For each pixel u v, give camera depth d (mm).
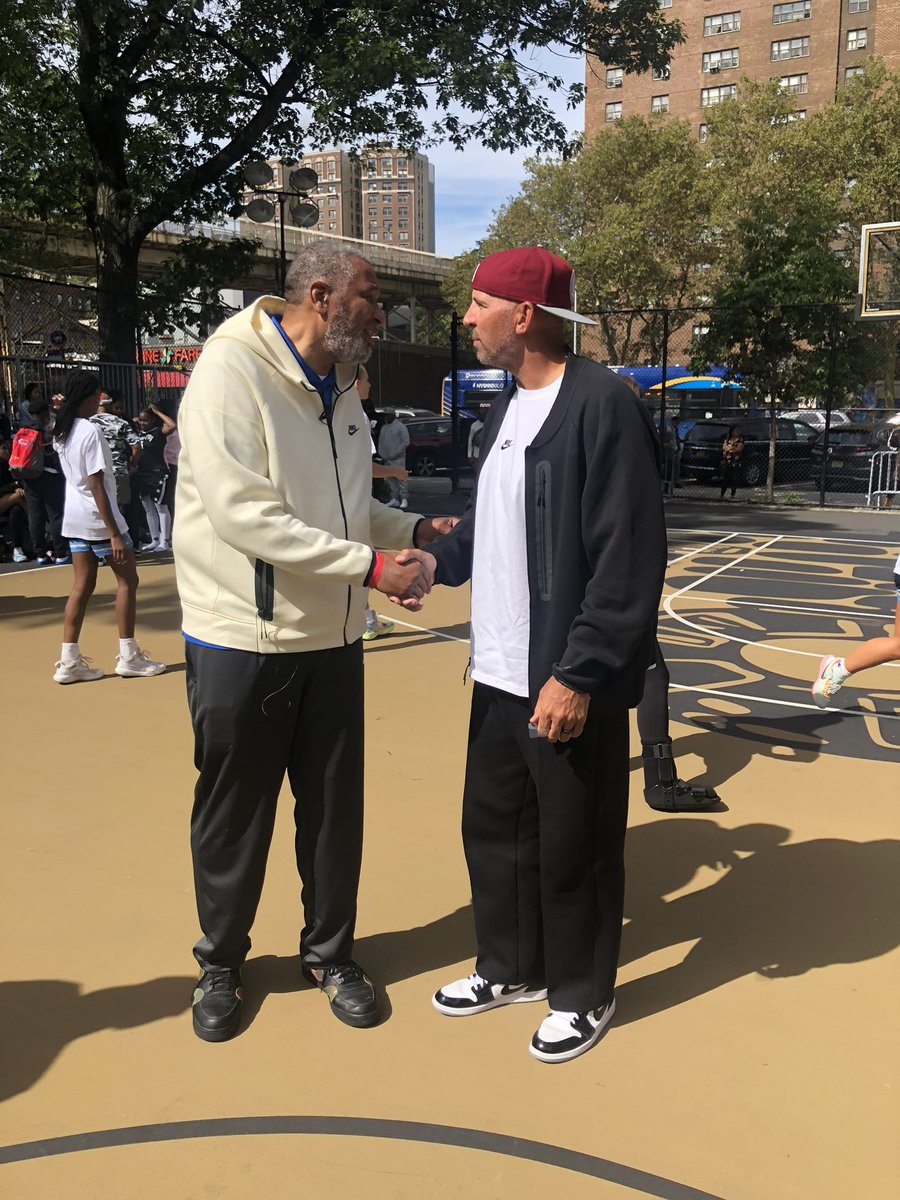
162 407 11008
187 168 17266
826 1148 2137
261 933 3033
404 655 6531
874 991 2736
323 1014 2627
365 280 2328
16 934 3008
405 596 2324
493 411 2533
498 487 2434
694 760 4586
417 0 14727
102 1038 2512
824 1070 2402
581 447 2246
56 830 3740
